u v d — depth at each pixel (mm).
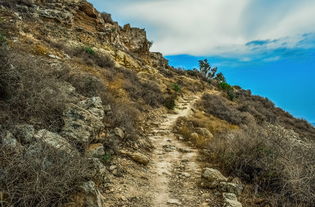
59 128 4738
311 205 4273
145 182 5113
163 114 15047
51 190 2672
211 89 39031
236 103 30312
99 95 8992
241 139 6629
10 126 3723
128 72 20250
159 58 46250
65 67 9148
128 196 4219
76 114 5242
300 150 5465
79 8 26047
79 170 3074
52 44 15312
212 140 9055
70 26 22328
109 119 7367
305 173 4570
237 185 5012
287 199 4480
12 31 13430
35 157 2953
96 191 3324
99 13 30609
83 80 9344
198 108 20141
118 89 13367
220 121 17234
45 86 5168
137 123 10594
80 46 19344
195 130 11602
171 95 20984
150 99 15906
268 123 21656
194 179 5664
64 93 6078
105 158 5164
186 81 35875
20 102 4367
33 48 12102
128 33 37438
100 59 18594
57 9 22703
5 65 4422
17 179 2611
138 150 7180
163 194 4695
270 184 5129
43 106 4680
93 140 5414
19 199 2400
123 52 27250
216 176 5461
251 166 5793
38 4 21953
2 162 2742
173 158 7383
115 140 6449
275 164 5379
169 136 10320
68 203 2762
